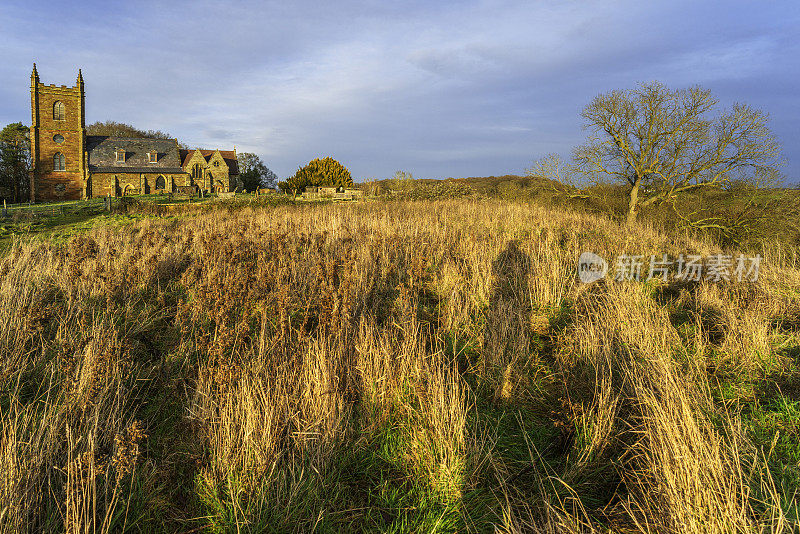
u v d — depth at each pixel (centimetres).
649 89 1838
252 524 295
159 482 335
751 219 1593
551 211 1933
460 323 581
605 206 2053
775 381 461
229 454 334
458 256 872
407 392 420
